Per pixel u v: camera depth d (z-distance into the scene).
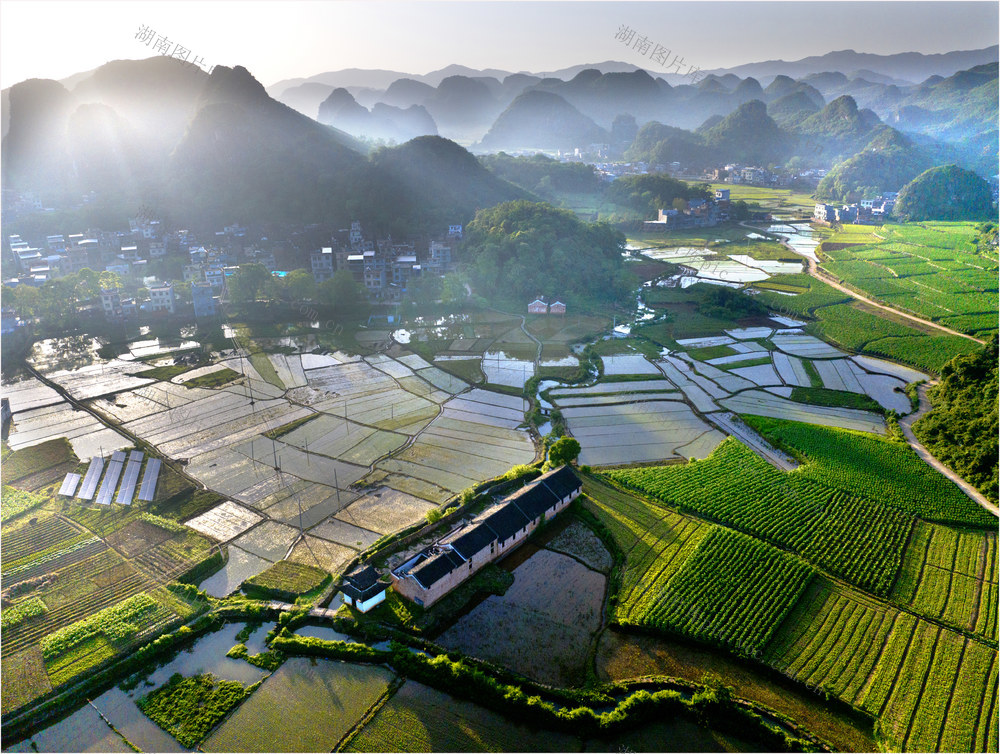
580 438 117.88
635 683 64.81
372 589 74.25
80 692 63.34
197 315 186.25
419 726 60.28
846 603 76.19
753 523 90.12
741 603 74.94
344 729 60.03
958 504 95.75
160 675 66.12
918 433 119.44
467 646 69.81
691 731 60.19
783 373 149.88
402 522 91.88
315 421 124.44
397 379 145.00
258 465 107.62
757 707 62.03
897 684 64.69
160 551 84.56
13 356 156.25
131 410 128.25
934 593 77.75
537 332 175.12
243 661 67.81
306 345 166.25
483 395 136.38
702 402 134.00
